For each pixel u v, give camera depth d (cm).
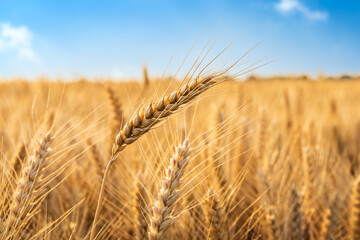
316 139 80
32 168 35
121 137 32
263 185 49
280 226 47
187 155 33
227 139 53
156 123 32
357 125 121
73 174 55
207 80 31
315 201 56
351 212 51
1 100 144
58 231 46
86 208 48
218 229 41
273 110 115
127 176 49
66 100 116
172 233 45
